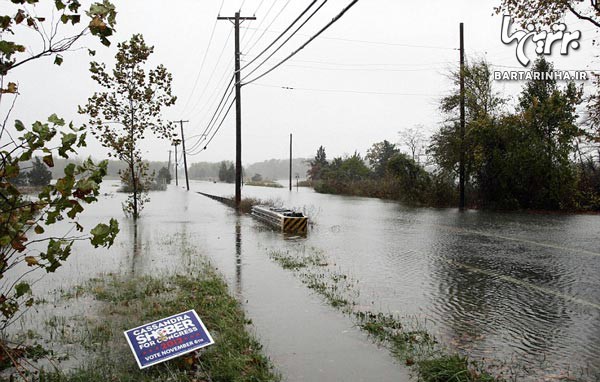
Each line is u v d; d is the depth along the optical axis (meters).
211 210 26.48
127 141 19.83
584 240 14.38
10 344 5.36
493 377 4.69
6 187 3.44
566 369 4.96
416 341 5.75
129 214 22.98
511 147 25.33
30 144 3.38
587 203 24.86
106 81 19.17
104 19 3.35
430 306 7.35
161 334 4.99
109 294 7.67
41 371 4.59
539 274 9.69
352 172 53.84
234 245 13.40
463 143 26.66
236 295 7.86
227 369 4.70
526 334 6.09
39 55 3.42
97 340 5.59
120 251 12.15
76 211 3.53
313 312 6.94
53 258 3.61
